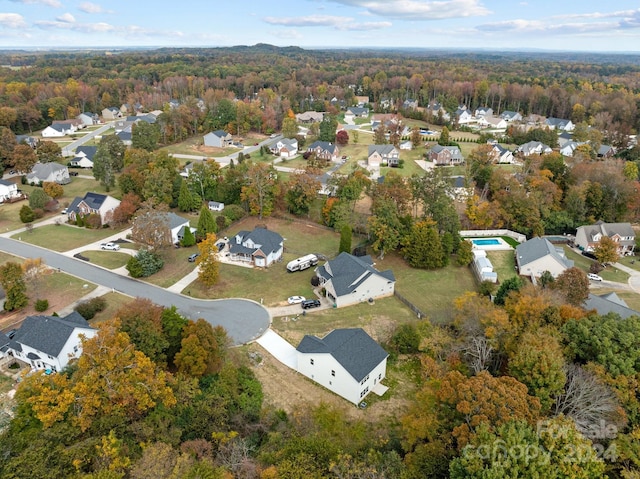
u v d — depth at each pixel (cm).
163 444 2844
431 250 6512
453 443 3012
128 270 6019
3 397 3828
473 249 7212
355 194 7812
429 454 2938
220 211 8369
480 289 5831
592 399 3206
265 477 2688
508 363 3744
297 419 3597
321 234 7750
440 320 4950
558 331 3959
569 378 3512
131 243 7131
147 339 3950
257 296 5641
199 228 7175
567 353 3778
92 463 2794
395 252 7144
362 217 7806
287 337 4819
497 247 7481
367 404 3953
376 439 3466
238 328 4938
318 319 5169
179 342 4206
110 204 8038
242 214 8238
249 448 3169
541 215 8200
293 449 2962
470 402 3038
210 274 5650
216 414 3450
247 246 6619
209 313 5216
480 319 4247
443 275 6481
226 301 5500
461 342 4241
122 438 3012
